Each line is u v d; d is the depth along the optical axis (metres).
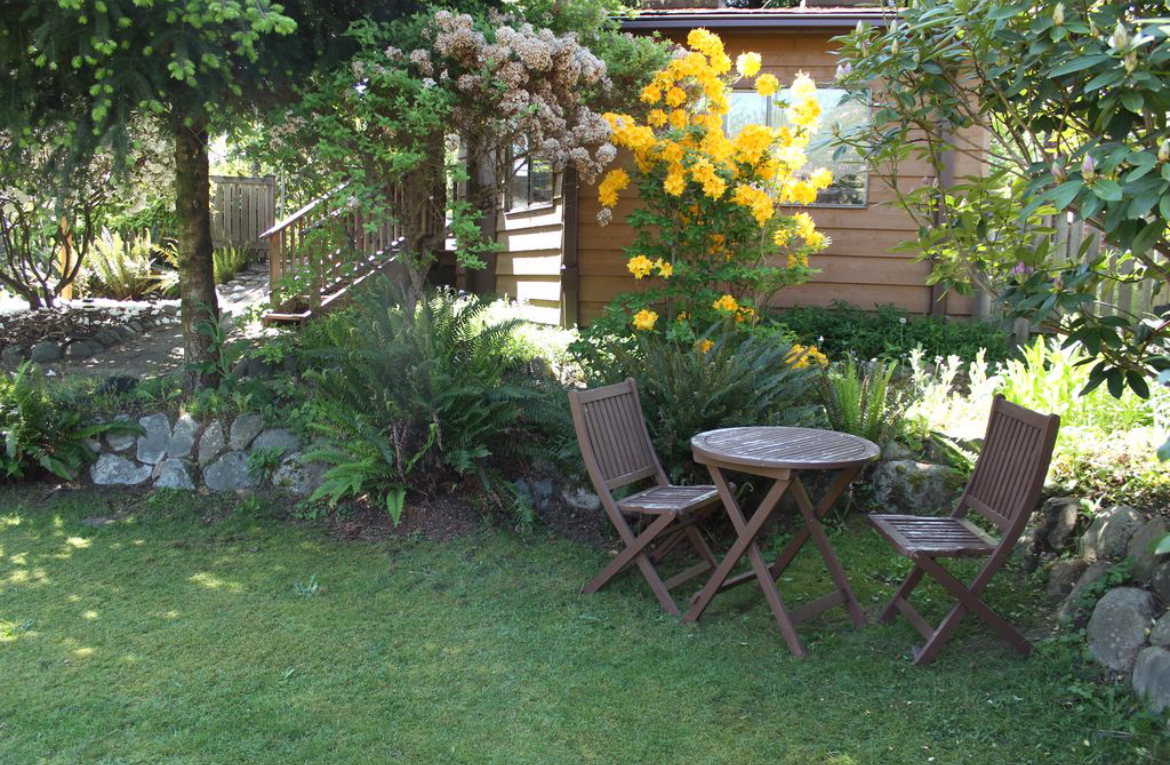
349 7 6.47
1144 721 3.08
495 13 6.93
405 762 3.09
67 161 5.69
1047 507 4.59
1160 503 4.32
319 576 4.83
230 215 15.68
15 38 5.24
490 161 7.69
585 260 9.43
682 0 11.71
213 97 5.54
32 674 3.72
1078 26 3.19
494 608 4.43
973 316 9.09
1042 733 3.14
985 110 4.05
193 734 3.26
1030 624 3.94
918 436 5.52
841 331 8.48
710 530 5.30
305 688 3.61
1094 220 3.75
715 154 6.55
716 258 7.13
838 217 9.19
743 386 5.33
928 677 3.60
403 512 5.59
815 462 3.76
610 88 7.20
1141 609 3.46
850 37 4.28
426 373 5.43
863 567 4.78
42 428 6.14
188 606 4.45
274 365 7.48
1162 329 3.56
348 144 6.44
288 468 6.03
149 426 6.31
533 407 5.65
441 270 12.31
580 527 5.57
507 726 3.32
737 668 3.76
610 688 3.60
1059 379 5.47
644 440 4.91
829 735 3.23
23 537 5.43
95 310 10.05
